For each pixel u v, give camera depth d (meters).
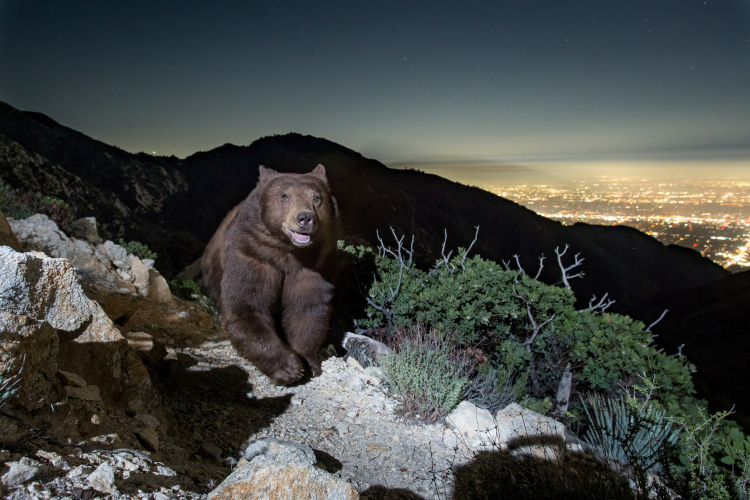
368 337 6.60
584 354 7.02
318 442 3.82
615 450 4.45
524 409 4.67
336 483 2.35
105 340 3.07
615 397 6.65
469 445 4.04
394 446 3.93
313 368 5.04
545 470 3.58
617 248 113.69
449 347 6.12
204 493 2.45
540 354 7.60
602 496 3.13
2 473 1.73
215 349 5.26
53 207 9.88
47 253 5.49
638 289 95.44
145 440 2.72
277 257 4.62
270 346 4.66
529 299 7.20
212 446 3.26
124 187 78.06
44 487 1.78
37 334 2.19
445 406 4.46
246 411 4.10
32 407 2.14
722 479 3.38
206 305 7.98
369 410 4.45
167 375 4.25
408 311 7.04
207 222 83.62
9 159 56.34
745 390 21.81
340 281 7.45
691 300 55.03
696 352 37.97
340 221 5.27
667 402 6.69
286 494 2.21
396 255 8.24
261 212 4.48
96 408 2.61
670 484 3.48
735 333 39.62
